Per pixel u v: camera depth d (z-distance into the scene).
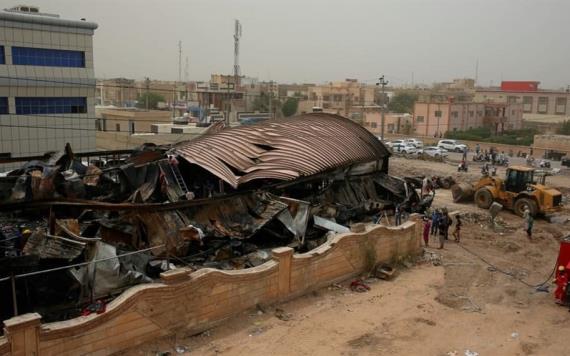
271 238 20.55
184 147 24.67
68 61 39.78
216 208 19.70
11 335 10.82
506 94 139.75
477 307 17.64
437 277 20.30
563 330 16.14
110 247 14.91
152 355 13.09
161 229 17.55
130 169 20.11
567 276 17.88
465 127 95.56
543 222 29.92
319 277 18.00
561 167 57.25
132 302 12.84
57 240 14.50
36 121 38.41
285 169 23.00
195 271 14.53
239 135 26.39
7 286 13.31
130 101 128.38
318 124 30.33
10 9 41.09
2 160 22.70
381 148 30.80
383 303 17.52
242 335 14.62
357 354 14.07
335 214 24.23
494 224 28.64
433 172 48.69
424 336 15.32
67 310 14.01
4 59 36.34
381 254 20.59
